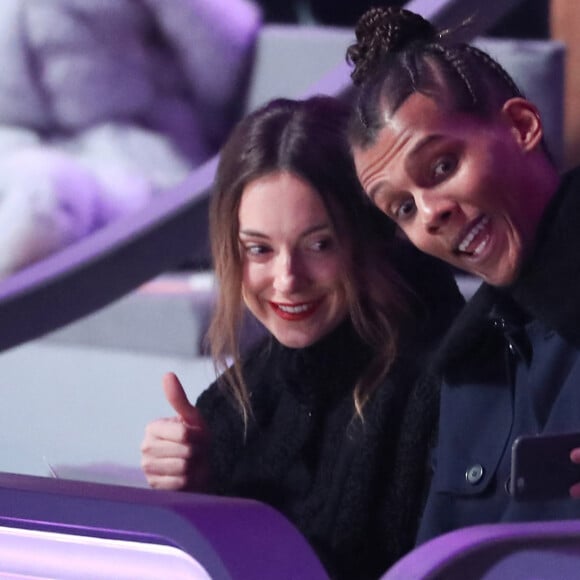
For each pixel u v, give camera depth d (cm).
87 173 1631
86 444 1295
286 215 657
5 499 350
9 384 1431
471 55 530
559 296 528
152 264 1101
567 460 380
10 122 1675
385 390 666
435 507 586
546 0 1758
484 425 578
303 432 698
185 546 324
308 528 675
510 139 521
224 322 708
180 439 700
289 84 1700
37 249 1575
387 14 567
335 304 672
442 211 506
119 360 1447
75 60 1678
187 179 1109
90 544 342
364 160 522
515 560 316
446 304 692
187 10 1694
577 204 518
